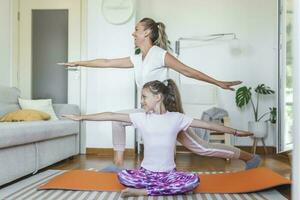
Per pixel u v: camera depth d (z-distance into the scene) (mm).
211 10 4711
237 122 4664
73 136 3842
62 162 3547
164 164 2039
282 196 1915
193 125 2137
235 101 4637
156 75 2348
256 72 4660
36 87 4508
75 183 2168
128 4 4207
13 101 3850
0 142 2127
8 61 4422
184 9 4727
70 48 4457
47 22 4492
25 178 2564
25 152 2582
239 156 2467
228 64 4691
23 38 4500
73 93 4445
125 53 4227
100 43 4254
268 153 4539
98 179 2281
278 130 3752
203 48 4715
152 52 2342
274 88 4594
